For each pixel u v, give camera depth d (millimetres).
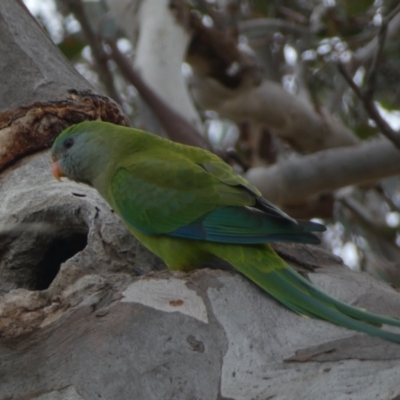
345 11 17391
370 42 17453
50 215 9133
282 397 6316
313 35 17922
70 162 9430
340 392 6281
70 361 6750
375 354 6574
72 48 17547
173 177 8312
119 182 8586
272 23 17516
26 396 6785
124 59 13953
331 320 6859
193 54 15102
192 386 6523
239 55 15359
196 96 15734
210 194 8062
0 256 9328
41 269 9453
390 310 7383
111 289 7113
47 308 7188
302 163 14211
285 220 7398
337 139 15867
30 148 10211
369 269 16469
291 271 7309
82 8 14938
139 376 6570
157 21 14789
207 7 15977
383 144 13953
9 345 6992
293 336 6871
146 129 15695
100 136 9281
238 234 7578
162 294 6957
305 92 16781
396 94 17703
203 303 6941
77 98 10555
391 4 16703
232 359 6660
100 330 6754
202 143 14008
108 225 8664
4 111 10234
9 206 9367
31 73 10570
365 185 17156
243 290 7211
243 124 16656
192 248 8070
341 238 17344
